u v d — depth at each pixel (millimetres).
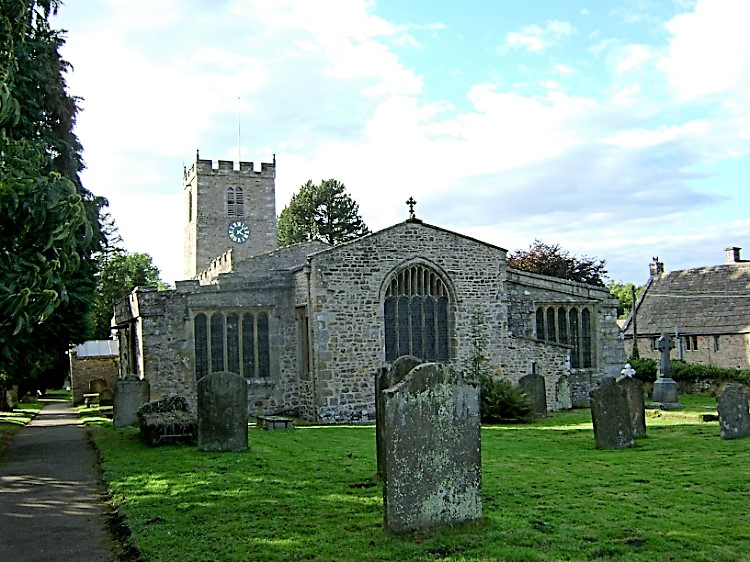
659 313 47500
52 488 13711
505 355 29203
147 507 11344
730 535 9055
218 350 28219
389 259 27891
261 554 8664
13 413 35656
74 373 46469
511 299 30453
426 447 9406
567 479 12898
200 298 27906
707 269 47250
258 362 28703
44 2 13070
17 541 9984
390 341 27969
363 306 27453
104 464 15680
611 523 9711
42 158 14320
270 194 47812
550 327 31422
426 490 9391
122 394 24141
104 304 57656
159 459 15828
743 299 43312
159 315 27438
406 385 9328
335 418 26766
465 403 9648
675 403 26969
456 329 28578
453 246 28875
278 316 29016
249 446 17375
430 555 8391
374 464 14766
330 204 73062
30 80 16938
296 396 29047
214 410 16656
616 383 16922
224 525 10039
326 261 27094
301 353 28812
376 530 9469
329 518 10227
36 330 19594
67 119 22000
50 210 8375
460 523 9547
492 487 12219
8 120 10352
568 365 29734
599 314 31781
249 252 46906
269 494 11891
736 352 42094
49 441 21672
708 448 16000
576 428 21812
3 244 8461
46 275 8492
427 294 28641
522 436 19719
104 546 9656
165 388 27312
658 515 10117
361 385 27234
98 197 22453
